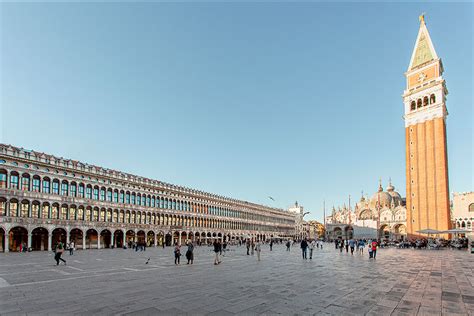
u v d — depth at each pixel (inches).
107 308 488.7
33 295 585.6
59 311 472.4
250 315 451.5
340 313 462.3
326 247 3046.3
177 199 3966.5
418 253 2033.7
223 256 1675.7
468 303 529.3
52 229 2524.6
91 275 868.0
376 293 606.9
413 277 831.1
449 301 542.3
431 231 2913.4
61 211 2637.8
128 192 3309.5
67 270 994.1
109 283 724.0
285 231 6761.8
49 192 2583.7
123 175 3267.7
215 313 461.4
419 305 513.3
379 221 6082.7
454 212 4065.0
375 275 868.6
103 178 3046.3
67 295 585.3
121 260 1409.9
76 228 2709.2
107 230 3002.0
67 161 2746.1
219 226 4714.6
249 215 5565.9
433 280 779.4
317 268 1048.8
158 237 3599.9
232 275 864.9
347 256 1683.1
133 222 3299.7
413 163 4124.0
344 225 6702.8
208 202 4542.3
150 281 754.2
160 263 1246.3
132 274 888.9
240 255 1769.2
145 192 3506.4
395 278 810.2
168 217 3772.1
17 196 2343.8
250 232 5477.4
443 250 2484.0
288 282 736.3
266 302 528.7
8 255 1822.1
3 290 635.5
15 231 2324.1
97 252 2162.9
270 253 1979.6
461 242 3024.1
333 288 657.6
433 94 4072.3
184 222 4030.5
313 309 483.8
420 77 4271.7
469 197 3946.9
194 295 585.0
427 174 3959.2
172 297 567.5
